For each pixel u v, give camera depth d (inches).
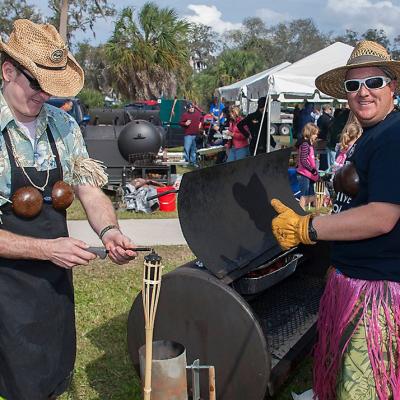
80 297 185.6
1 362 83.0
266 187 132.7
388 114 84.7
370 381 83.4
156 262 69.3
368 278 83.8
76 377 135.9
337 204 97.1
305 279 158.2
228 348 99.7
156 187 343.6
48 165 82.7
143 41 1195.9
